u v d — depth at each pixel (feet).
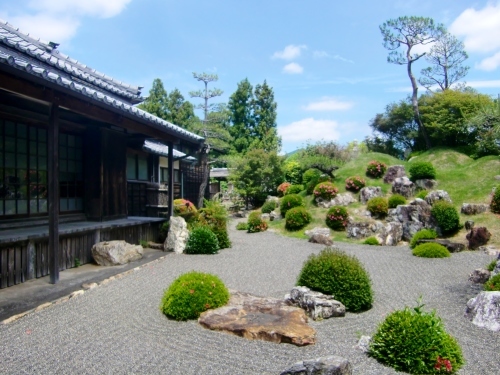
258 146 111.86
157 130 33.88
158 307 19.34
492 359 14.21
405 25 80.28
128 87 40.78
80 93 21.16
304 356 14.03
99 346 14.53
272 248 41.83
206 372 12.71
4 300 19.08
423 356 12.82
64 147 31.12
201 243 35.65
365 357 14.03
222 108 80.94
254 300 19.56
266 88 123.95
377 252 40.63
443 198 49.67
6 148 26.13
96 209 32.53
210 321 16.65
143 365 13.10
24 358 13.33
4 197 25.89
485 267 29.55
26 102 26.18
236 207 84.23
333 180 68.13
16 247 22.21
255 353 14.23
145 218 38.29
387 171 64.44
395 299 22.34
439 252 36.73
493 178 55.21
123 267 27.50
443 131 74.59
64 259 26.27
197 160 64.59
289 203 62.18
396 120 92.38
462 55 87.45
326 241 46.11
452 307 20.84
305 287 20.20
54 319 17.21
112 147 34.22
